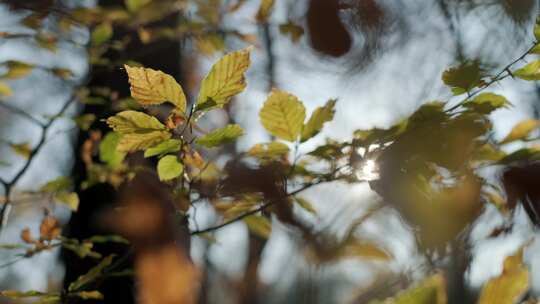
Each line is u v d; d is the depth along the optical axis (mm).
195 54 2156
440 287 1138
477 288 1605
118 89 2004
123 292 1715
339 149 1450
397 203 1387
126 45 2055
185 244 1502
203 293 1630
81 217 1813
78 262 1806
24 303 1683
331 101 1451
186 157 1479
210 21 1977
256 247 2689
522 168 1342
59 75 1926
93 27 2021
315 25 1548
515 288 1153
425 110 1396
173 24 2064
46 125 1875
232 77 1382
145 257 1458
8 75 1903
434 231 1369
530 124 1436
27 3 1889
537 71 1388
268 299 2715
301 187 1512
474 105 1396
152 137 1424
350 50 1561
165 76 1379
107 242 1772
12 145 1934
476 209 1379
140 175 1597
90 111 1979
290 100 1438
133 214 1508
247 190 1492
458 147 1390
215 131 1430
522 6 1981
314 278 2004
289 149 1489
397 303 1139
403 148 1396
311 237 1786
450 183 1398
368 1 1914
